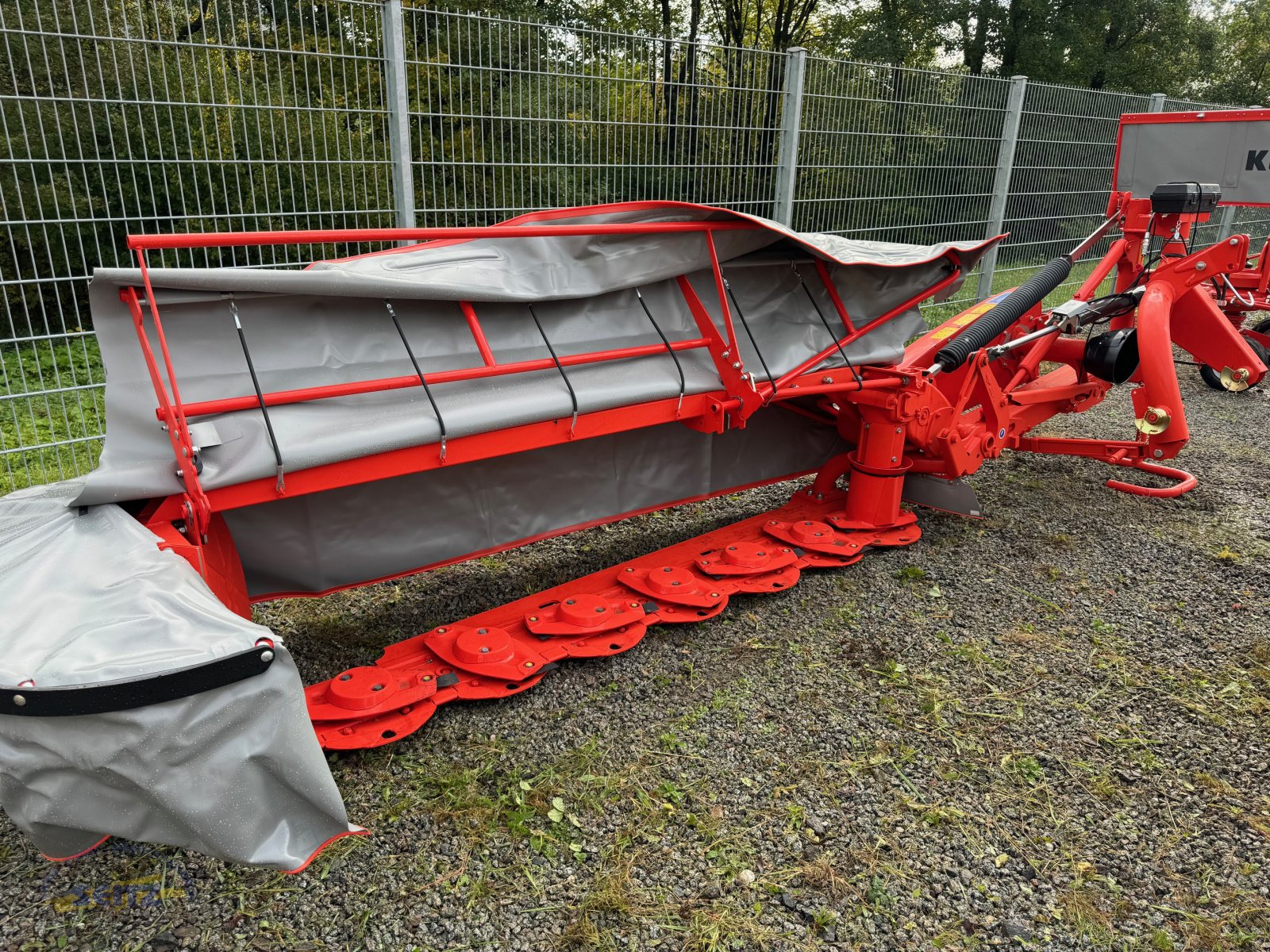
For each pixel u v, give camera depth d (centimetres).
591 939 204
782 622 347
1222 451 570
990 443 412
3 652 165
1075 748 276
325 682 273
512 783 256
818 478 429
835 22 2228
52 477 457
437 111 532
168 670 160
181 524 231
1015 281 915
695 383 316
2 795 168
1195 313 459
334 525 287
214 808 171
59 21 400
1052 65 1989
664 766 264
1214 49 2292
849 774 262
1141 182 548
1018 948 205
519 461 324
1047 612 361
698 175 632
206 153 448
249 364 222
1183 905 217
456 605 365
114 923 207
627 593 342
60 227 419
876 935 207
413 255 270
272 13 452
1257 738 282
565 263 291
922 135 764
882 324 386
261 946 202
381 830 238
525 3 1196
